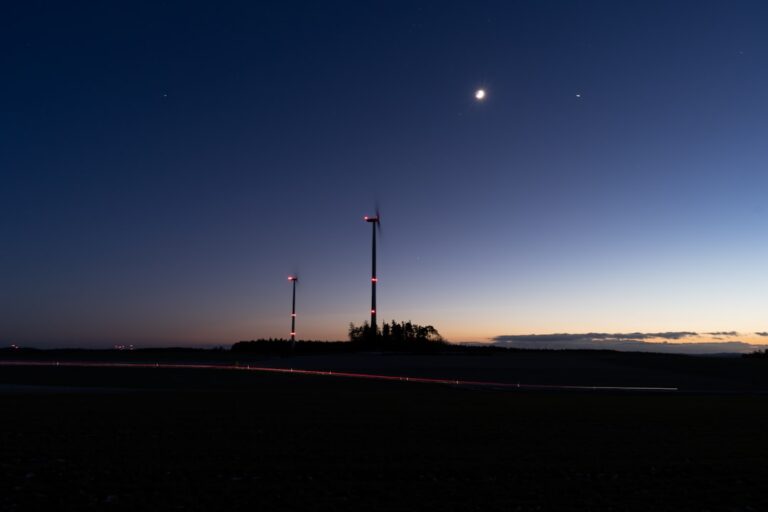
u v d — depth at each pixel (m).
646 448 15.45
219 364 79.62
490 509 10.10
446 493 11.02
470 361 79.00
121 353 117.06
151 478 12.03
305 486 11.46
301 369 68.69
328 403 27.84
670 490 11.29
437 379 57.03
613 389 45.88
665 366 74.38
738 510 10.10
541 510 10.07
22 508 10.04
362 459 13.87
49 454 14.36
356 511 9.94
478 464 13.36
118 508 10.07
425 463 13.45
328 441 16.33
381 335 107.69
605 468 13.02
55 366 72.69
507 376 60.66
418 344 106.88
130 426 19.12
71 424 19.56
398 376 60.31
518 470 12.80
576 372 65.38
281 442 16.14
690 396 35.56
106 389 43.16
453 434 17.67
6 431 17.98
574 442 16.36
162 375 59.91
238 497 10.70
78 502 10.39
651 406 27.25
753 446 15.82
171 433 17.64
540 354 94.12
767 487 11.54
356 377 58.25
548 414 23.27
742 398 33.53
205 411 23.72
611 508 10.18
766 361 81.44
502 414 23.16
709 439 16.98
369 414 22.88
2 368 69.50
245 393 36.00
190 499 10.55
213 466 13.08
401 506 10.23
